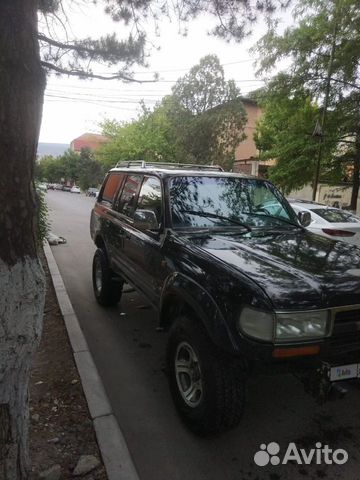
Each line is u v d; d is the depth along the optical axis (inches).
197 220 155.9
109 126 1662.2
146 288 160.6
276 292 103.0
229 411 110.7
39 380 147.7
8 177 72.8
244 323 103.7
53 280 268.5
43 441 115.7
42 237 349.4
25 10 70.3
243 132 1348.4
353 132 629.3
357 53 583.5
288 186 721.0
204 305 113.0
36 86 74.0
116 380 155.1
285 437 123.7
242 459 114.4
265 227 162.7
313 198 630.5
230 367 110.5
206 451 117.2
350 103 620.1
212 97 1280.8
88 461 108.0
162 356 175.0
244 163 1200.8
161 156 1472.7
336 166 668.1
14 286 76.6
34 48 73.2
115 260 205.2
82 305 236.2
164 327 144.3
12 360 79.0
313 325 103.4
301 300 102.8
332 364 105.4
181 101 1302.9
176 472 109.6
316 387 105.1
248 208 169.0
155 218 149.8
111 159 1593.3
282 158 703.7
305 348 102.5
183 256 133.1
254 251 130.4
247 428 127.5
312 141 646.5
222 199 167.6
